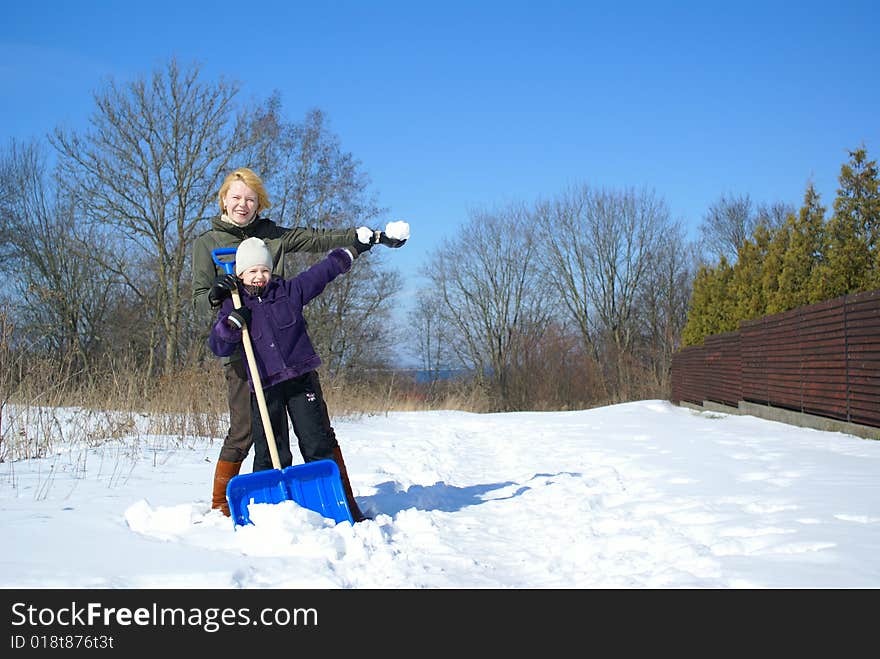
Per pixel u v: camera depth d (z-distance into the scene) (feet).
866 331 33.60
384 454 29.30
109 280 86.69
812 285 46.03
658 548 12.69
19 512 13.67
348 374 106.63
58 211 87.71
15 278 87.45
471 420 54.34
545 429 44.70
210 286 14.82
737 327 66.33
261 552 11.78
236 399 14.66
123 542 11.65
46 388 27.99
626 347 146.30
